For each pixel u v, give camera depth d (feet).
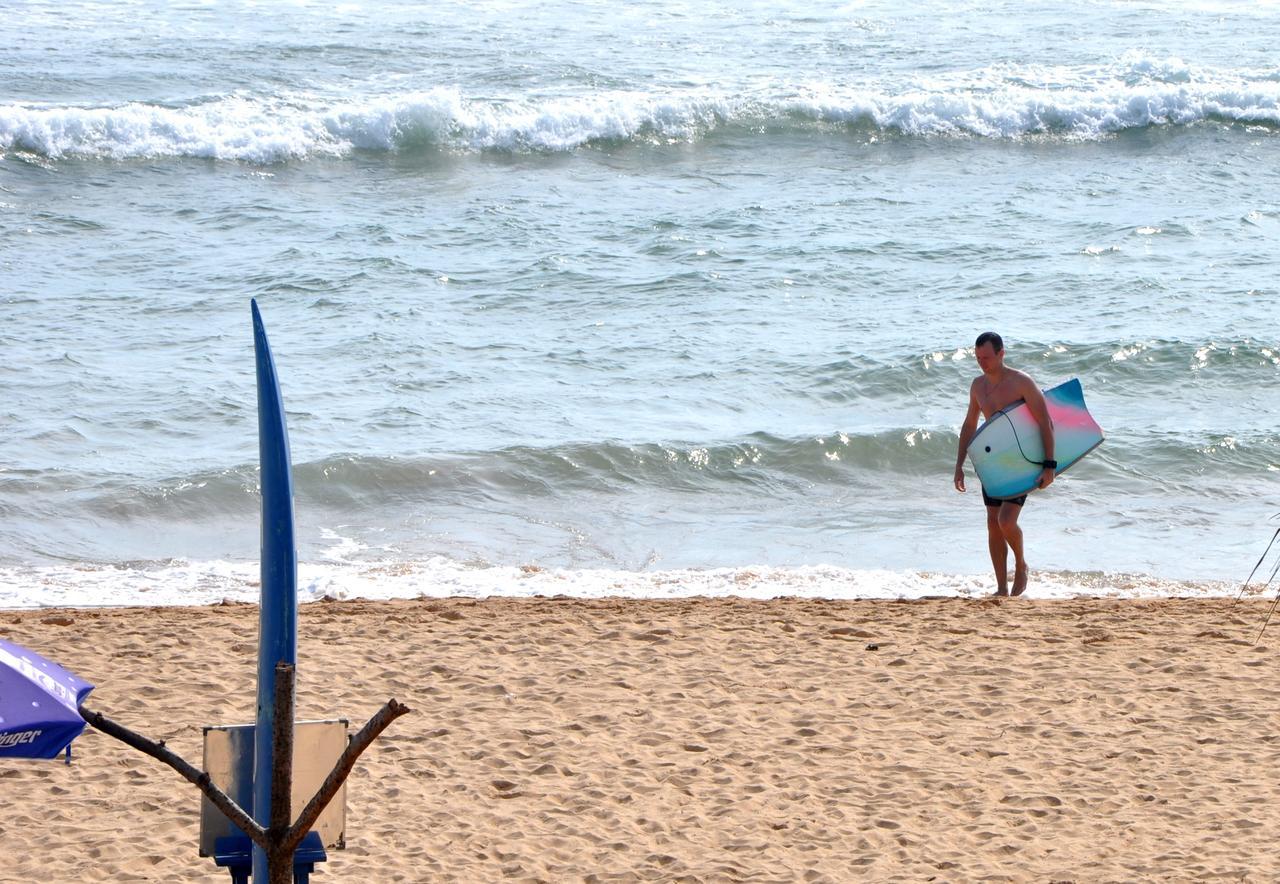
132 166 314.96
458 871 72.59
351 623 112.78
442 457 163.53
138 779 83.20
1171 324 226.58
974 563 140.97
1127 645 108.88
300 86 363.97
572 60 404.36
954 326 225.76
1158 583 134.62
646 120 354.13
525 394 192.24
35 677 48.73
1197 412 192.03
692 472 165.89
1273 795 81.61
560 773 85.15
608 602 121.29
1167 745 89.20
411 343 211.61
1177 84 385.50
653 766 86.17
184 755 85.97
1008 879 71.41
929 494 163.22
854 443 172.65
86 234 269.44
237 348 207.62
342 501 153.69
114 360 199.41
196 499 152.05
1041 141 364.99
